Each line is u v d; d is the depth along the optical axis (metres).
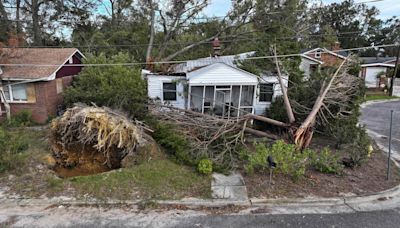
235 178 8.73
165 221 6.61
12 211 6.97
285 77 15.70
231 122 11.17
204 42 28.81
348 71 15.14
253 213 6.96
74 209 7.08
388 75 32.69
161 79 16.02
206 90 15.84
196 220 6.66
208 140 10.73
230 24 28.88
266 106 15.99
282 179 8.58
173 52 30.48
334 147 11.98
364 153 9.84
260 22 27.53
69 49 18.33
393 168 9.70
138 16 30.97
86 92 14.67
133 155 9.69
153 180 8.43
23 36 20.38
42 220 6.61
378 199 7.66
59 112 15.39
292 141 10.80
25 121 14.65
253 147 11.55
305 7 29.58
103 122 9.64
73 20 31.23
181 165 9.55
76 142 10.45
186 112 12.49
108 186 8.04
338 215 6.88
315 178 8.66
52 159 9.95
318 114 12.78
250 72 15.80
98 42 27.83
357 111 13.25
